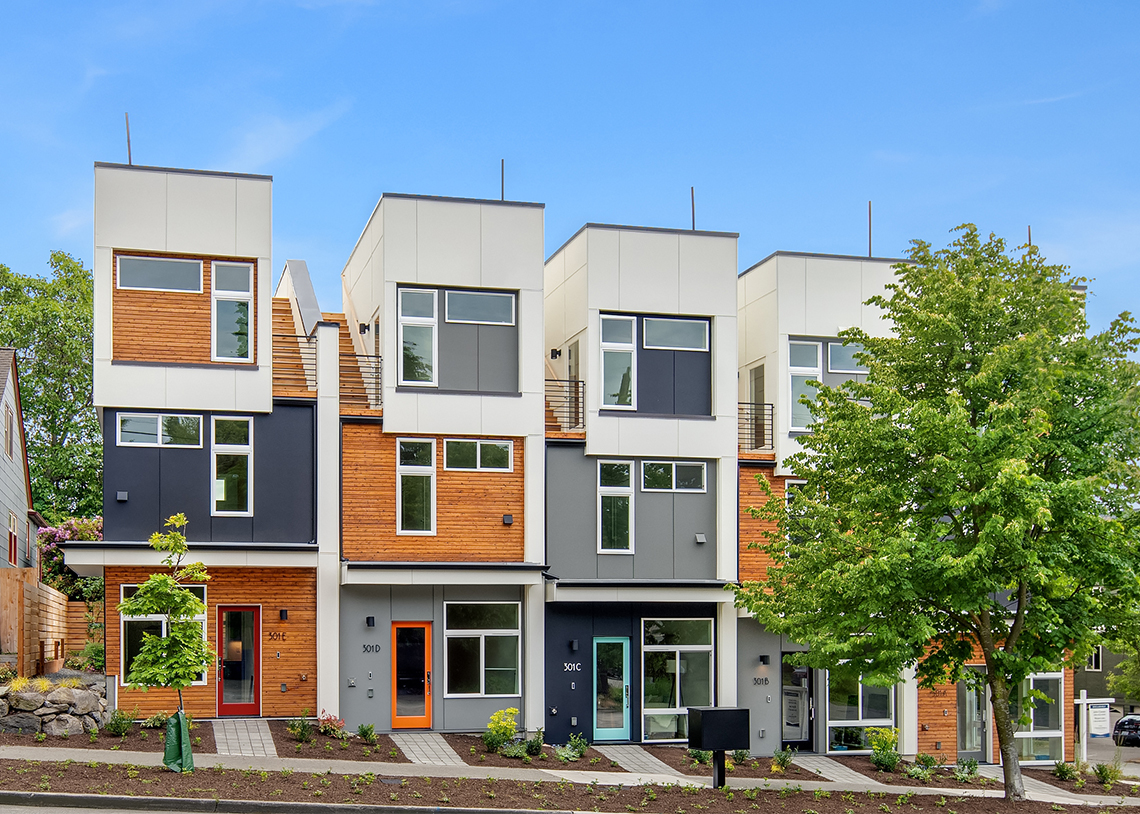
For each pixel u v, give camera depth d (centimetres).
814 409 2259
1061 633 1994
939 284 2100
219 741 2098
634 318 2664
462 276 2530
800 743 2709
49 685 2045
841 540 2019
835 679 2723
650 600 2558
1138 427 1967
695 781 2159
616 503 2636
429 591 2492
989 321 2073
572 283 2741
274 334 2769
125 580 2305
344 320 3097
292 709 2388
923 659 2581
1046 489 1839
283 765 1884
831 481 2206
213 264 2388
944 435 1928
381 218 2538
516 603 2548
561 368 2852
